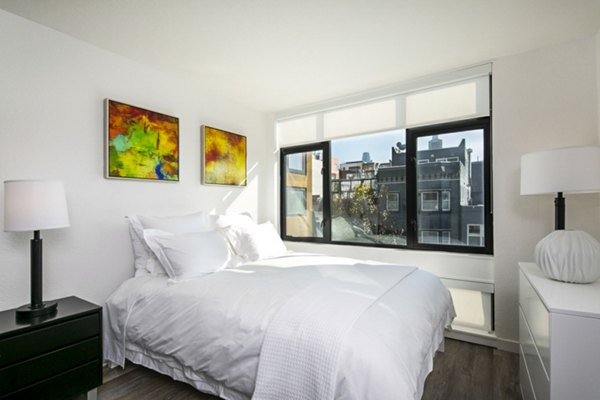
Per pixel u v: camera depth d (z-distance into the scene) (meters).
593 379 1.21
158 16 1.99
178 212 2.94
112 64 2.47
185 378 1.81
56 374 1.72
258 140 3.93
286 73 2.86
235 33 2.20
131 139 2.54
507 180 2.56
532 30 2.18
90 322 1.87
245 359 1.51
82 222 2.28
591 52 2.29
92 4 1.87
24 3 1.85
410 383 1.22
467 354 2.51
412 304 1.72
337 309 1.51
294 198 3.95
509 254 2.55
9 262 1.94
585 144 2.30
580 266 1.62
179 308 1.88
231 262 2.60
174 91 2.92
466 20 2.05
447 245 2.95
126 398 1.89
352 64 2.69
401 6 1.90
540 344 1.48
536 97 2.46
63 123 2.18
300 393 1.28
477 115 2.73
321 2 1.86
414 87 3.00
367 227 3.41
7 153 1.94
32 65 2.04
